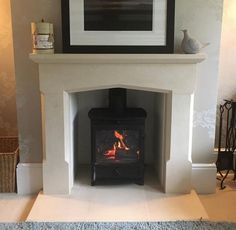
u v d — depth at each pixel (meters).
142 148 3.13
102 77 2.86
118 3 2.82
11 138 3.54
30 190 3.19
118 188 3.17
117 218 2.67
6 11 3.47
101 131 3.12
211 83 3.04
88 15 2.83
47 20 2.91
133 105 3.50
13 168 3.15
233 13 3.39
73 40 2.87
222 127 3.61
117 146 3.18
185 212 2.76
